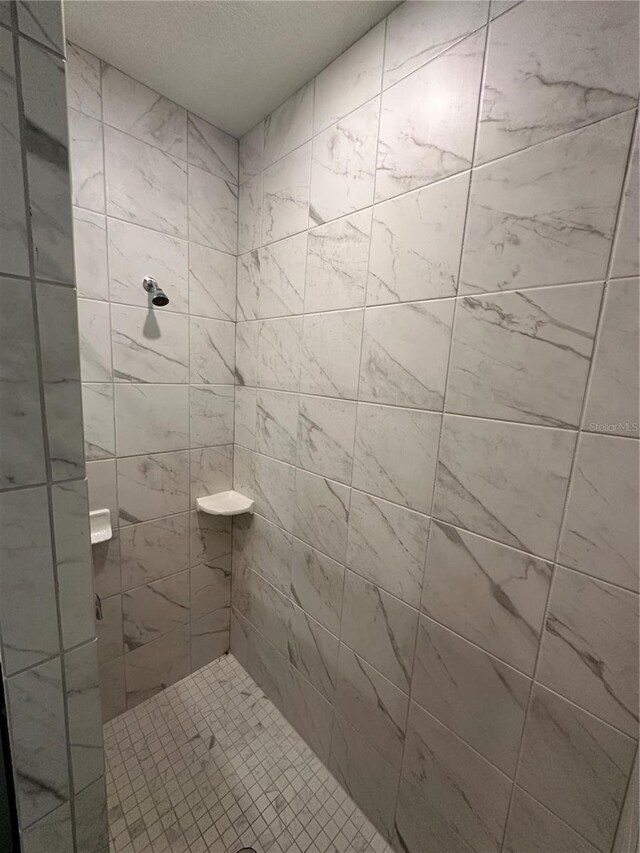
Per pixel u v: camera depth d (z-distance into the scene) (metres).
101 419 1.17
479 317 0.76
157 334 1.25
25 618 0.42
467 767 0.87
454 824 0.90
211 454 1.46
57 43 0.36
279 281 1.23
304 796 1.15
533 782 0.77
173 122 1.18
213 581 1.57
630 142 0.57
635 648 0.63
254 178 1.30
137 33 0.93
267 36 0.92
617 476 0.62
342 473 1.08
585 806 0.70
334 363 1.07
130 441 1.25
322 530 1.17
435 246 0.82
